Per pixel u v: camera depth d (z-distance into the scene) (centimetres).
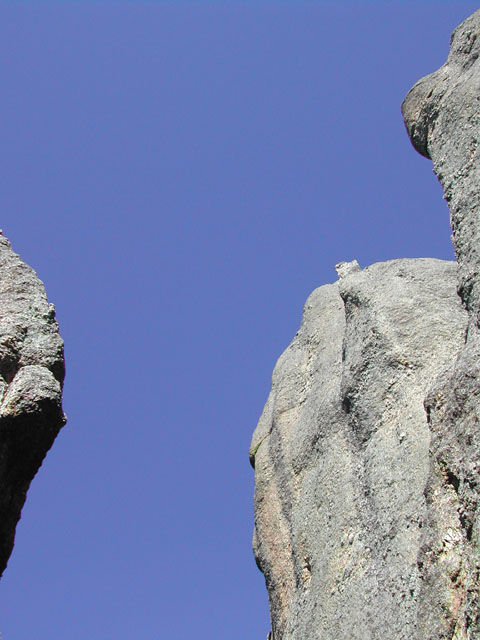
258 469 2405
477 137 1630
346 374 2036
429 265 2177
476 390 1312
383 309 2042
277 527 2231
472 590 1148
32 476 1029
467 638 1155
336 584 1789
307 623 1822
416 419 1797
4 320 1087
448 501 1339
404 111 1914
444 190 1666
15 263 1183
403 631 1512
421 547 1364
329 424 2127
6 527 995
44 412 999
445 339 1920
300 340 2656
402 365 1909
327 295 2695
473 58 1809
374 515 1767
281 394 2491
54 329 1108
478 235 1492
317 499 2027
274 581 2169
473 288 1447
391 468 1778
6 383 1036
